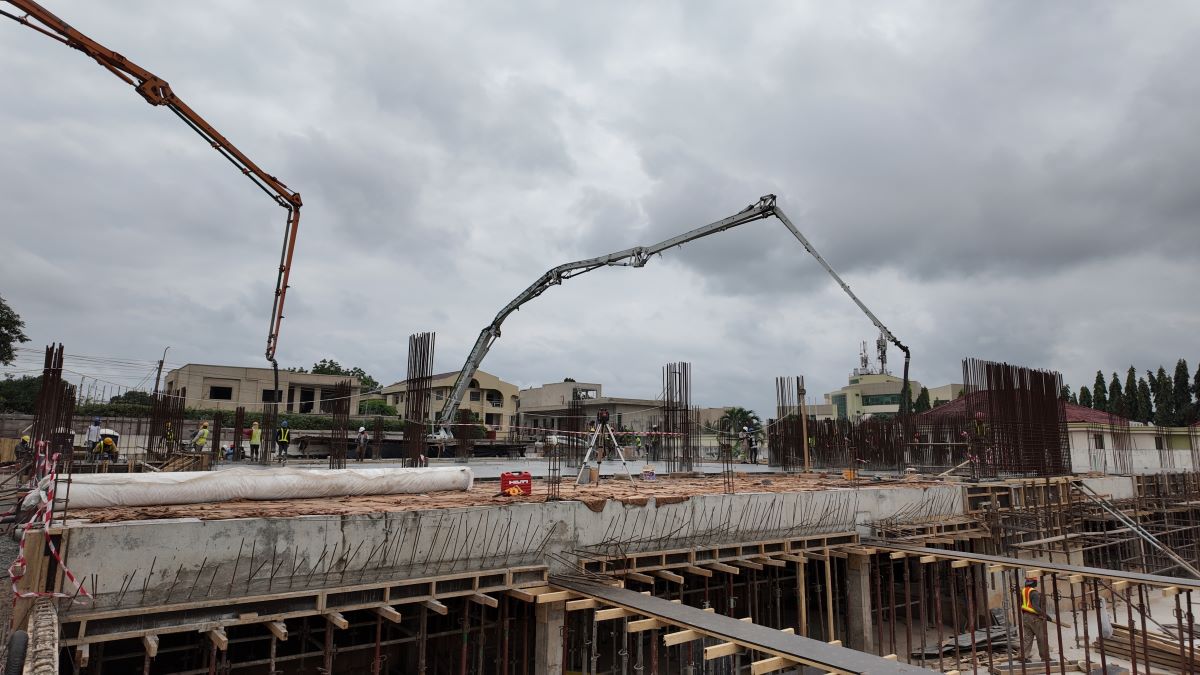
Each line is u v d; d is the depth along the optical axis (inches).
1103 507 1071.6
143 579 400.5
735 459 1785.2
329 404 2399.1
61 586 379.6
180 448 1122.0
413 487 671.8
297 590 445.7
